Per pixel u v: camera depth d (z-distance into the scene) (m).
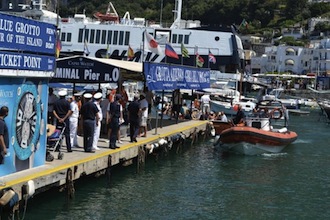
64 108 19.52
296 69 156.25
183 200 19.09
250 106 52.53
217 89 62.81
